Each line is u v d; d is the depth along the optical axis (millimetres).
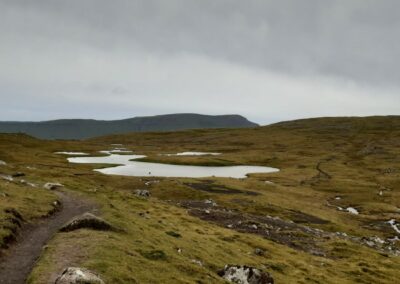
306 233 86750
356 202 140500
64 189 78125
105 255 34250
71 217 52969
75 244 36594
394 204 140250
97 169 177000
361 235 96438
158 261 38562
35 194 62438
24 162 151000
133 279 30875
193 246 52625
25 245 38625
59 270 29906
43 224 47469
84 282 26156
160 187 122438
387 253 82688
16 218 44031
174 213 78875
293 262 62438
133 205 77812
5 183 66438
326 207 127438
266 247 67562
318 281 55531
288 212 107250
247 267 43844
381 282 61344
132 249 39062
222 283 38719
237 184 142750
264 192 134750
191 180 140750
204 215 87062
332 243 80562
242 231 79188
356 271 64875
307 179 180500
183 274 37094
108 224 44562
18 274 31109
